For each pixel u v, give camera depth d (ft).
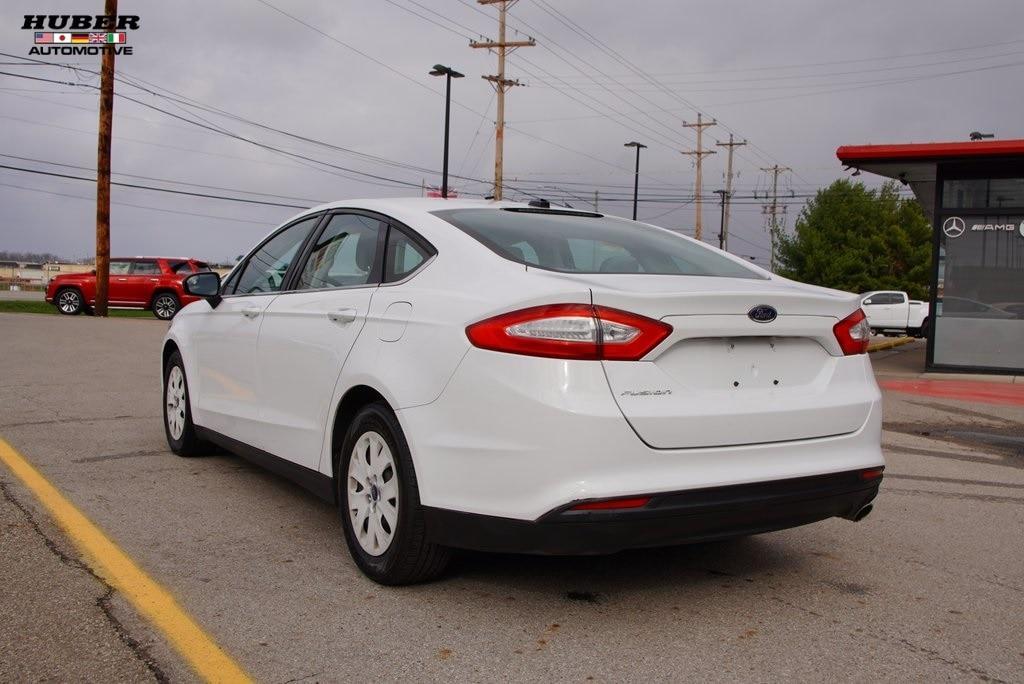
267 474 18.17
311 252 15.33
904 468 21.54
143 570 12.41
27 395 27.94
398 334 11.90
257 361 15.61
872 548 14.55
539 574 12.69
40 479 17.19
